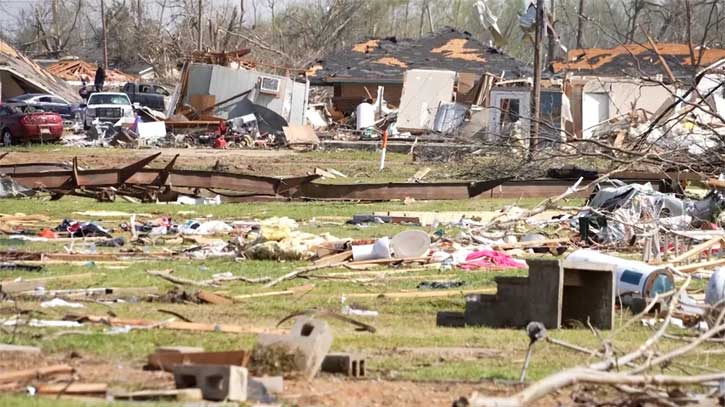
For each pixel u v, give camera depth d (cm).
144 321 3016
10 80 16762
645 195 5794
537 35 9400
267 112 13962
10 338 2680
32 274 4016
